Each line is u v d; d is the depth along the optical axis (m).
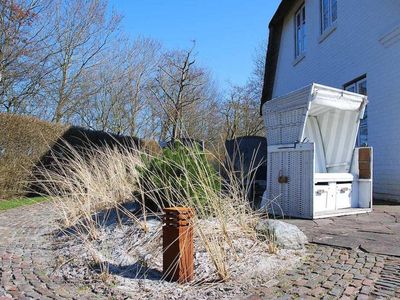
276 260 3.54
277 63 16.31
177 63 17.44
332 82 10.93
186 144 5.29
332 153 6.77
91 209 5.67
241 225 4.00
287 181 5.90
